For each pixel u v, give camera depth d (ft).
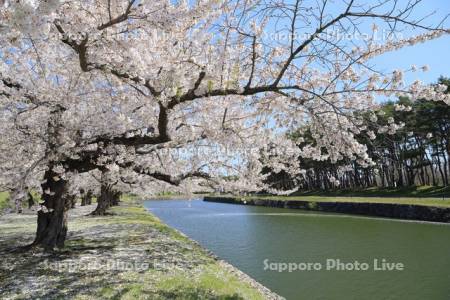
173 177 44.24
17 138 37.96
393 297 42.88
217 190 46.96
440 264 57.00
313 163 191.42
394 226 98.07
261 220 128.88
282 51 24.79
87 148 39.45
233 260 63.00
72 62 32.01
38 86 34.22
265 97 27.61
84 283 31.30
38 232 44.52
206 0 20.99
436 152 172.55
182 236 73.56
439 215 102.73
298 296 43.39
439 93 20.95
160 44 25.86
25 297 27.45
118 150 38.63
